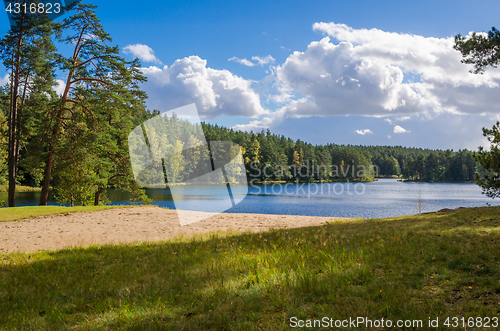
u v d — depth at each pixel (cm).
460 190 6881
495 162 1223
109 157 2552
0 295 453
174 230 1168
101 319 339
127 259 678
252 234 903
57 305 400
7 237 1073
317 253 570
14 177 2303
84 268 612
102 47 2308
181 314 344
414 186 8406
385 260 503
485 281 385
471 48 1298
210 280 461
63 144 2272
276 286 406
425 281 402
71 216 1584
